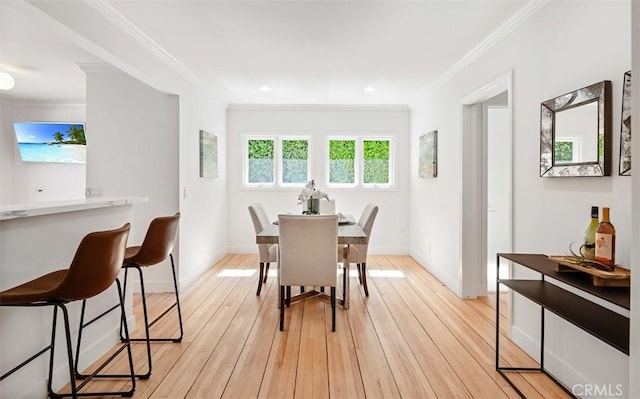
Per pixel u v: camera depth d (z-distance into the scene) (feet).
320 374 7.89
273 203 21.11
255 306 12.28
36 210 5.99
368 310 11.93
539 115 8.50
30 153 19.48
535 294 7.18
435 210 16.29
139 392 7.17
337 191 21.08
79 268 5.33
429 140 16.65
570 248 7.18
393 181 21.29
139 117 13.64
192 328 10.37
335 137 21.21
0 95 18.15
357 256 13.48
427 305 12.45
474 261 13.23
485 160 13.21
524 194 9.12
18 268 6.30
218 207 19.11
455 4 8.85
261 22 9.91
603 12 6.58
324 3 8.87
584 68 7.06
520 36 9.33
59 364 7.20
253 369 8.08
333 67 13.83
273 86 16.67
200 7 9.03
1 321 5.95
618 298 5.04
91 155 13.71
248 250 21.09
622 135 6.09
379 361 8.48
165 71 12.49
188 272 14.65
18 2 6.59
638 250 3.86
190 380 7.62
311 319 11.12
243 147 21.09
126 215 9.75
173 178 13.70
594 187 6.82
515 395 7.14
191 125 14.93
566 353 7.46
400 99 19.36
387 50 11.98
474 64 12.12
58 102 19.40
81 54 12.39
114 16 9.23
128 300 9.90
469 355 8.80
